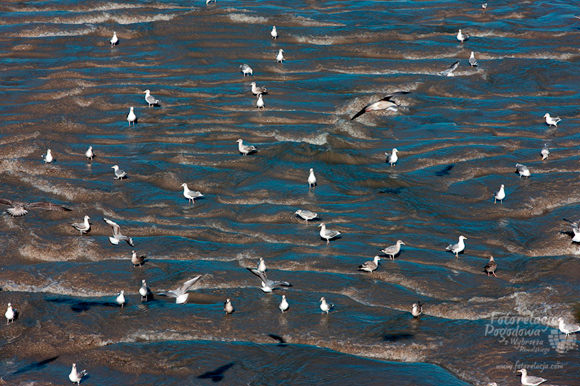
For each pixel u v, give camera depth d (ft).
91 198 123.75
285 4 212.23
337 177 129.80
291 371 85.35
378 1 217.15
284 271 104.47
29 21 196.24
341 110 155.33
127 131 146.51
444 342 89.40
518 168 128.57
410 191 125.39
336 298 98.63
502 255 108.06
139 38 188.96
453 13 207.92
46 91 162.30
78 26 193.47
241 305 97.19
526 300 96.63
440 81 168.55
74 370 82.64
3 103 156.35
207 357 87.92
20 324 94.07
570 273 102.01
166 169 132.36
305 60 179.73
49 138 142.72
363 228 115.14
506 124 150.00
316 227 115.34
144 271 104.63
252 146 136.15
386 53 183.21
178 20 196.34
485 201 122.42
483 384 82.23
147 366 86.53
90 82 166.91
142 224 116.67
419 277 102.17
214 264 106.42
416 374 84.02
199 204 122.31
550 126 148.05
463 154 136.87
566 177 128.06
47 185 127.24
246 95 161.58
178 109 154.92
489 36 193.67
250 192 125.29
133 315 95.35
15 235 112.57
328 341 90.38
